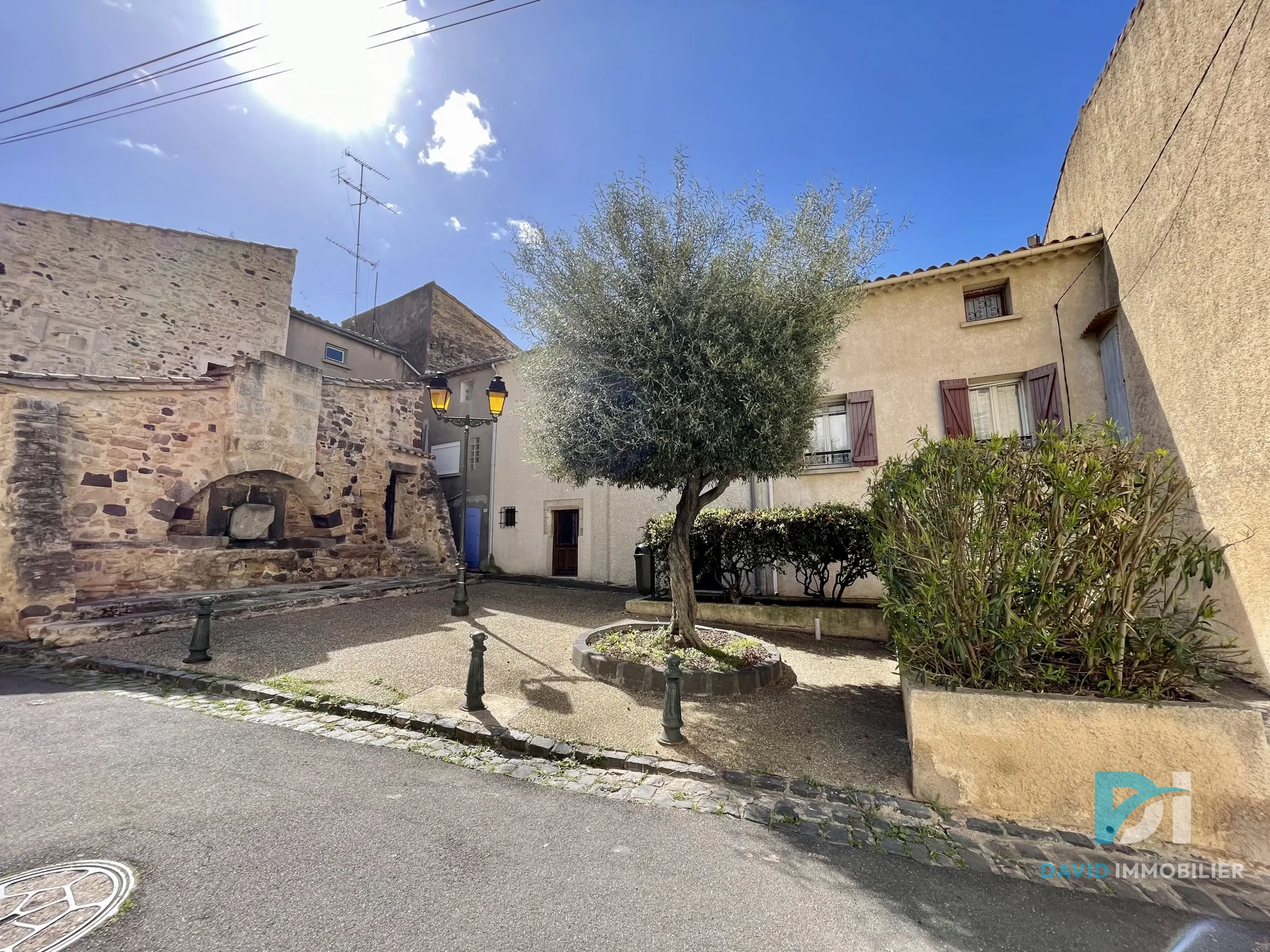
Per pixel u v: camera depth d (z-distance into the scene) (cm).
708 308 521
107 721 426
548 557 1445
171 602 762
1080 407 852
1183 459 586
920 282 974
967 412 924
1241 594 470
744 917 238
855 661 666
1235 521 484
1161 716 313
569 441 575
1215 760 304
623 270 561
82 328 1094
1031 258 900
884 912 246
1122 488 336
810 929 233
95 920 215
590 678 570
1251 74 463
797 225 552
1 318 1002
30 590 657
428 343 1928
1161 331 639
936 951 223
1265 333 448
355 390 1200
